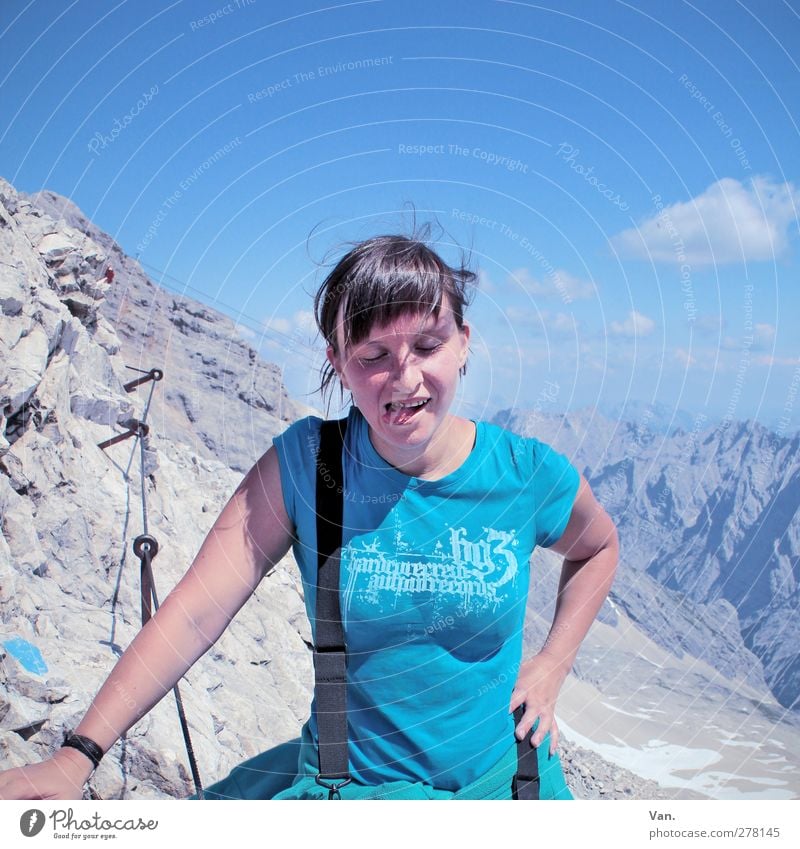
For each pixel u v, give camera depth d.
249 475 2.35
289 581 8.45
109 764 3.44
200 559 2.26
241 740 4.99
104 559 5.58
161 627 2.16
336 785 2.18
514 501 2.28
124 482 6.68
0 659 3.46
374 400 2.08
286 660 6.97
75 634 4.45
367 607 2.21
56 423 6.02
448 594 2.20
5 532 4.68
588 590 2.63
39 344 6.04
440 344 2.07
